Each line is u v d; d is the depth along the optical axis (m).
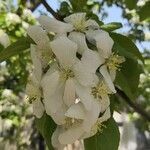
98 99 0.12
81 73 0.12
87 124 0.12
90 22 0.13
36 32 0.12
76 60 0.12
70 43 0.12
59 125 0.12
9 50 0.13
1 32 0.17
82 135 0.12
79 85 0.12
